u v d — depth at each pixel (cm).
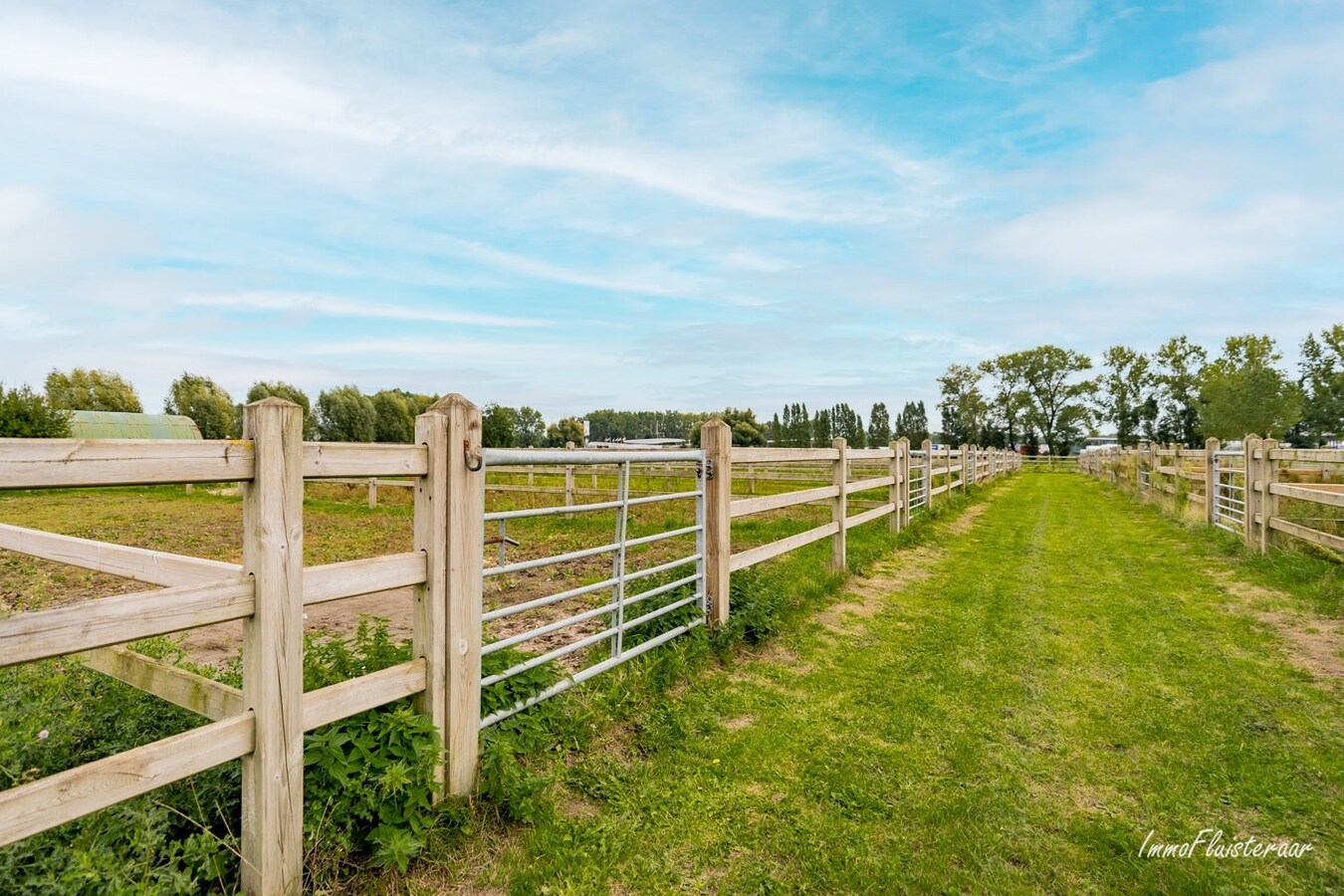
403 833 232
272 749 203
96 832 196
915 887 245
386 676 243
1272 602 637
